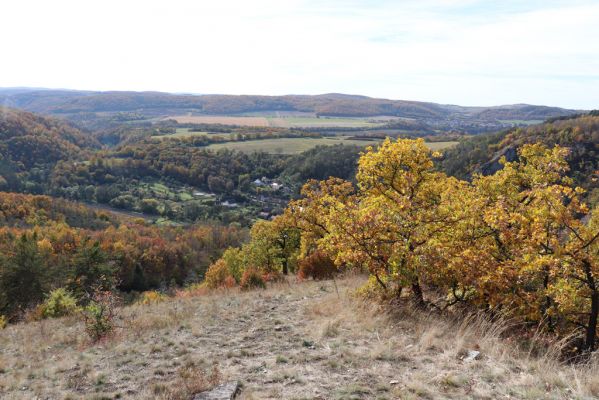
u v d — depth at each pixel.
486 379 6.29
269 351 8.41
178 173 172.75
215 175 164.62
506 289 11.73
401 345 8.05
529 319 12.13
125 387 7.13
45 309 21.27
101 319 11.60
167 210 136.12
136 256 80.06
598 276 10.47
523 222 11.81
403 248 11.12
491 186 15.89
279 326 10.30
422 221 11.91
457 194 14.46
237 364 7.75
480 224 13.51
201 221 124.12
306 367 7.19
